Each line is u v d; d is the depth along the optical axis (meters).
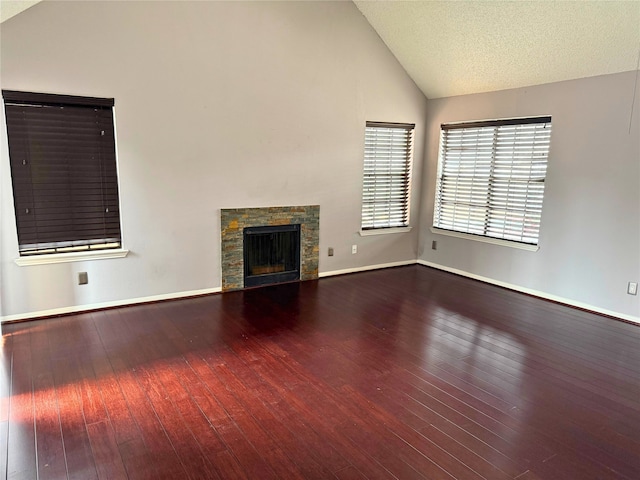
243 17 4.05
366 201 5.35
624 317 3.88
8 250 3.41
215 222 4.26
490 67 4.45
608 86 3.78
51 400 2.43
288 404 2.45
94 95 3.52
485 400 2.54
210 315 3.80
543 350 3.24
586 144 3.99
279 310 3.97
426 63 4.91
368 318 3.83
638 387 2.72
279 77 4.35
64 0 3.29
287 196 4.63
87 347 3.10
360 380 2.74
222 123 4.12
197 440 2.12
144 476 1.87
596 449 2.12
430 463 2.00
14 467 1.91
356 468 1.95
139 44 3.63
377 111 5.11
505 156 4.73
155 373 2.76
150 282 4.04
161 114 3.82
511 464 2.00
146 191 3.87
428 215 5.71
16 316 3.53
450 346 3.28
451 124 5.25
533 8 3.57
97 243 3.76
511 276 4.78
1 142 3.25
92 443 2.08
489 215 4.97
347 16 4.66
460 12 4.02
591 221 4.03
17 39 3.17
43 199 3.48
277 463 1.97
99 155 3.64
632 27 3.27
